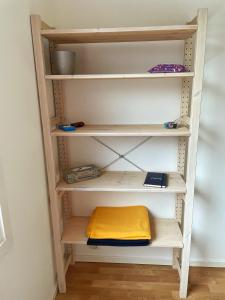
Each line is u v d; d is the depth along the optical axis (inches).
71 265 79.4
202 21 48.3
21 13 47.3
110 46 63.9
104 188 60.5
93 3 61.7
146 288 70.2
